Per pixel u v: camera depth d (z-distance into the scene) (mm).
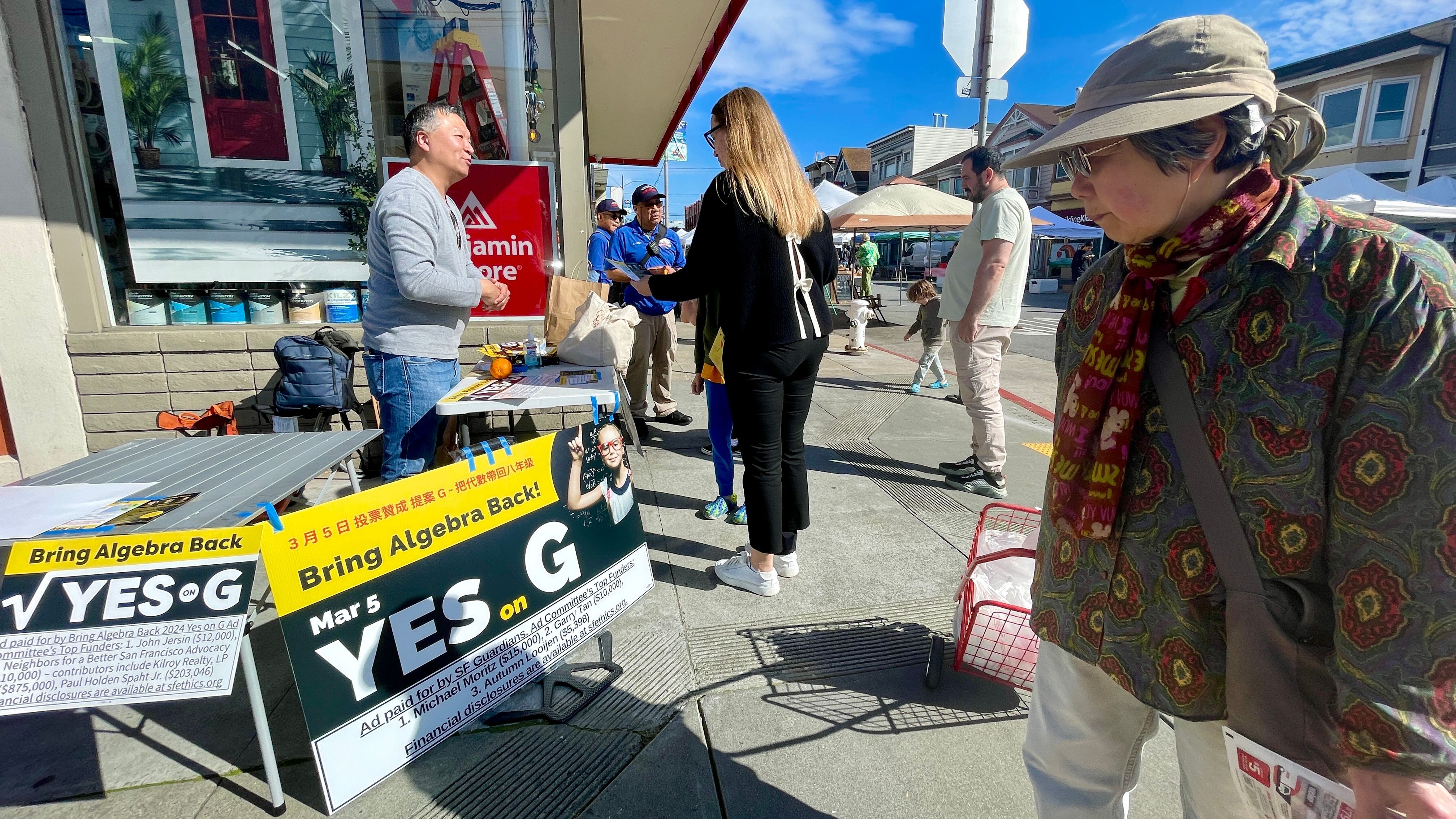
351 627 1627
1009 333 3549
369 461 3738
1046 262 27328
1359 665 763
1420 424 707
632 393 4715
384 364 2477
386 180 3768
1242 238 814
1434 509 706
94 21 3262
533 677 1994
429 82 3689
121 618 1317
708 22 4930
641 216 4770
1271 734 851
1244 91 783
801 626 2420
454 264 2479
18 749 1830
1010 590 2068
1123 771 1164
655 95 7398
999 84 4062
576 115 3760
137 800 1667
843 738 1888
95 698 1291
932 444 4625
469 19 3639
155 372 3484
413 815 1629
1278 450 799
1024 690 2088
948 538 3143
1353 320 746
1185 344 867
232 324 3648
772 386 2326
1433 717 735
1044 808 1229
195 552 1363
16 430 3379
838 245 23359
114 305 3520
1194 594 913
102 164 3381
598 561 2242
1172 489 911
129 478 1782
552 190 3814
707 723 1945
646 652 2275
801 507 2578
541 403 2307
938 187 30953
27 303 3287
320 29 3525
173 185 3480
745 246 2199
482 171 3703
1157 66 826
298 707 1997
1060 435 1073
